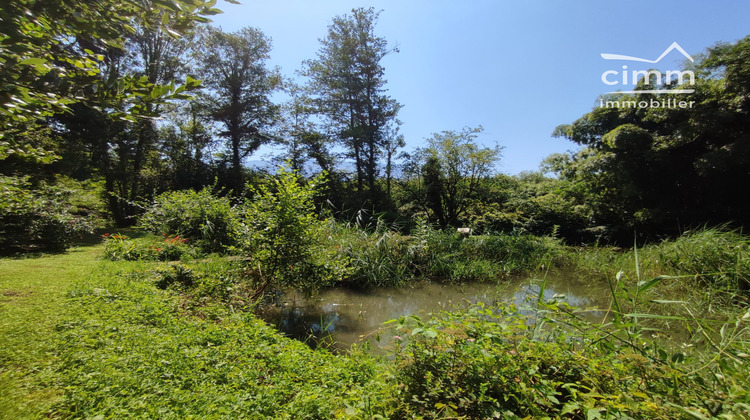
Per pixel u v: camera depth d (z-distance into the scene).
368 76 24.92
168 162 25.86
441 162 20.92
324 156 25.44
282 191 6.34
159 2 1.62
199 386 2.72
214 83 25.39
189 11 1.80
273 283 6.75
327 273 6.72
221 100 26.20
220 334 3.88
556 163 22.58
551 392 2.06
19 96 1.67
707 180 13.03
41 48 1.70
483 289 9.12
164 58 21.86
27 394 2.43
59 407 2.31
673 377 2.03
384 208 22.73
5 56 1.52
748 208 12.68
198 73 24.84
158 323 4.16
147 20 1.93
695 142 13.28
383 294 8.53
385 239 10.37
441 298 8.32
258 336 4.06
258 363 3.29
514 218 17.20
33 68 1.70
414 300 8.15
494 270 10.42
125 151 21.62
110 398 2.40
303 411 2.40
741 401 1.69
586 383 2.23
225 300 5.88
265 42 27.08
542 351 2.48
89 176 17.58
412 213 22.27
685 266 7.89
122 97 1.86
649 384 2.07
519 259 11.47
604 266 9.94
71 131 16.27
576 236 17.31
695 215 13.37
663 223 13.96
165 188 23.25
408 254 10.02
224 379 2.91
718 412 1.79
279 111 27.86
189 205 11.60
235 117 25.41
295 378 3.05
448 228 13.13
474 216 18.59
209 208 11.58
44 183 11.12
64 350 3.12
